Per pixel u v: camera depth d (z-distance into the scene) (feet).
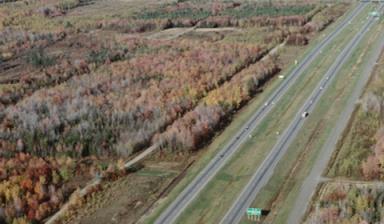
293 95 431.84
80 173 342.03
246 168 321.93
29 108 428.56
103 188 321.93
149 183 323.57
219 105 412.16
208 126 380.37
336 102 403.13
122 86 474.90
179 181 322.96
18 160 346.74
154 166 345.92
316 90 434.30
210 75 478.18
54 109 421.18
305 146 339.36
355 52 520.01
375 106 368.89
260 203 282.77
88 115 409.49
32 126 394.32
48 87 494.59
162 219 281.54
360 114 370.73
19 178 322.96
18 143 368.68
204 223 271.69
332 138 344.28
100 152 366.02
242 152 343.87
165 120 395.75
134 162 353.10
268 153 336.29
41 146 369.91
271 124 381.40
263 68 491.31
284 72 495.82
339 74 465.06
